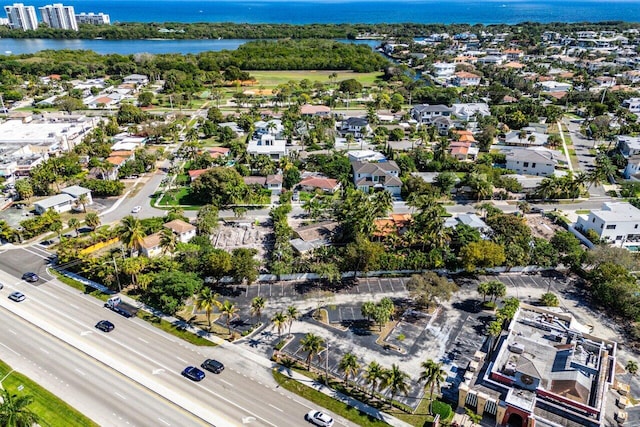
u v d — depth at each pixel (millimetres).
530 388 64875
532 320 79688
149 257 101938
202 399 67250
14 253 107312
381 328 83812
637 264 97562
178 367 73438
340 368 67750
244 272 91625
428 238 104312
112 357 75250
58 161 149625
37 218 115000
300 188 144750
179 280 86375
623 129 197750
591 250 100812
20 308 87312
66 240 105750
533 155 159500
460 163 160625
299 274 97750
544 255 102750
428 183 139000
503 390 66000
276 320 76938
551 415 61375
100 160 161875
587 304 91688
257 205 133375
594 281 94750
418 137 197625
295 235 110875
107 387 69000
